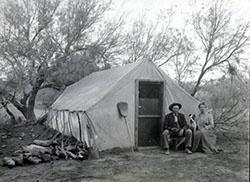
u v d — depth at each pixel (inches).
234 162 255.8
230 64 449.4
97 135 339.3
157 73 382.3
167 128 358.3
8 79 604.7
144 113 379.6
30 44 621.0
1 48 590.2
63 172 258.1
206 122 371.9
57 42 668.7
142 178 237.9
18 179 239.1
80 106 375.9
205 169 259.0
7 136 467.2
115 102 355.3
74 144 359.3
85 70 671.8
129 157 319.6
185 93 393.1
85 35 712.4
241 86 384.2
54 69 668.1
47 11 672.4
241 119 331.3
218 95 453.7
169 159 308.7
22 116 735.1
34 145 346.0
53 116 506.0
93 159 311.6
